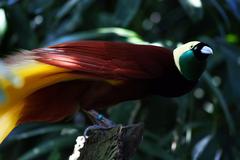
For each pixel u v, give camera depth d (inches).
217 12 490.6
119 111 428.5
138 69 339.3
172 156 442.6
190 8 436.5
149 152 438.0
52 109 343.3
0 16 428.1
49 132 468.1
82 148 319.6
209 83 435.2
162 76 346.0
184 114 439.2
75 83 338.0
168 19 514.6
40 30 491.5
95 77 330.6
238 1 464.4
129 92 342.0
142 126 312.5
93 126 323.9
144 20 516.4
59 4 496.1
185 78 349.4
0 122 337.7
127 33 433.7
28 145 475.5
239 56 473.1
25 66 317.7
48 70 321.4
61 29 470.6
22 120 342.3
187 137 449.1
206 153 451.2
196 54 346.9
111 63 335.0
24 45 458.3
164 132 468.8
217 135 457.1
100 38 466.9
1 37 428.8
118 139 309.4
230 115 451.2
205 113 479.2
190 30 505.0
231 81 466.3
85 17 484.1
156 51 347.9
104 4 510.0
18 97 325.7
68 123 460.8
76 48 333.4
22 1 469.4
